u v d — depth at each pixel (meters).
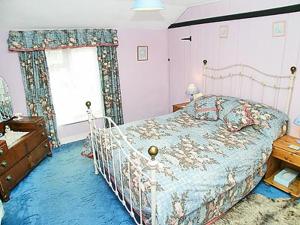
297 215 2.26
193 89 3.91
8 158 2.71
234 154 2.26
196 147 2.41
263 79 3.04
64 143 4.18
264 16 2.87
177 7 3.86
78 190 2.79
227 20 3.33
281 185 2.64
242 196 2.37
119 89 4.41
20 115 3.49
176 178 1.88
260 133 2.66
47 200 2.63
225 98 3.30
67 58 3.93
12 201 2.63
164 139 2.63
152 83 4.84
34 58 3.51
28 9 2.98
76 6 3.18
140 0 2.12
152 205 1.61
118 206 2.50
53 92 3.92
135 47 4.43
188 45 4.18
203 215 2.00
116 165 2.30
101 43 3.96
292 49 2.68
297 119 2.45
